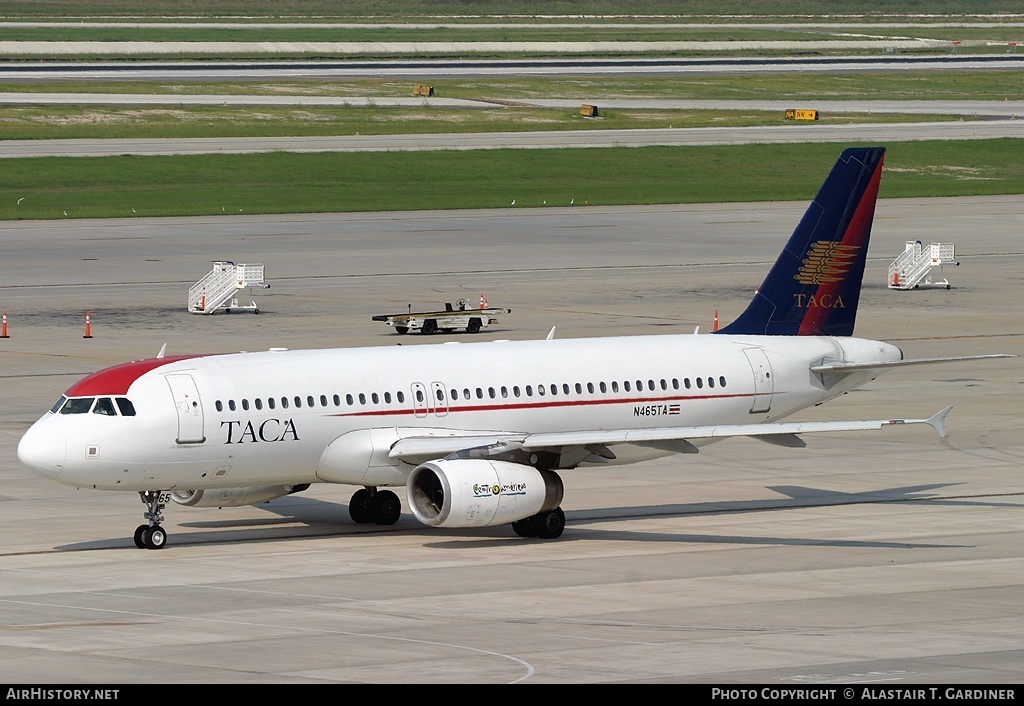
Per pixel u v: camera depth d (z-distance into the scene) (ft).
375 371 440.04
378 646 301.84
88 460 400.88
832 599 347.56
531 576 376.27
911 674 278.26
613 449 454.81
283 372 428.97
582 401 461.78
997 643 304.09
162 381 413.80
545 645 302.66
